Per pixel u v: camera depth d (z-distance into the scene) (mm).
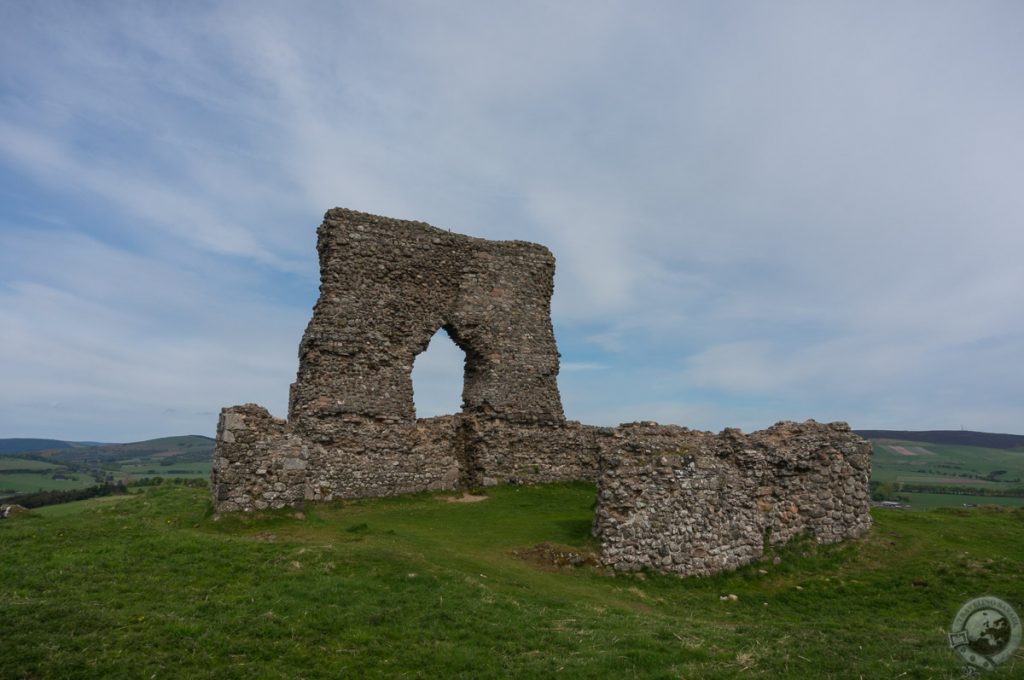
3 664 9875
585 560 19031
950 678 10586
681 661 11711
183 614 12336
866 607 17359
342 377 29094
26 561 15172
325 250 30297
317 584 14242
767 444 22219
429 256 32312
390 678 10719
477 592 14758
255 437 22312
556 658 11656
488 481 31406
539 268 35281
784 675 11000
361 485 28281
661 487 19797
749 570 19812
